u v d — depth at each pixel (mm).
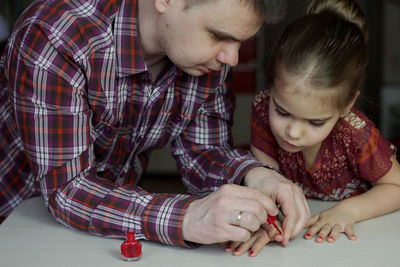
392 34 3234
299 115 1153
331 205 1262
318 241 1035
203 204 998
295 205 1068
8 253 978
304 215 1060
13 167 1360
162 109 1288
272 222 1021
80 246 1013
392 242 1031
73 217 1076
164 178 3352
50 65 1061
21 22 1123
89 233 1077
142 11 1155
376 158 1267
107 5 1145
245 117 3148
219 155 1305
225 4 977
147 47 1182
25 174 1373
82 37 1094
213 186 1244
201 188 1296
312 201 1291
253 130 1409
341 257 964
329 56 1136
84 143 1116
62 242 1030
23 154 1340
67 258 959
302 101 1130
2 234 1062
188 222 990
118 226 1036
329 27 1178
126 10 1144
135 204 1048
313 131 1181
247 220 942
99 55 1133
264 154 1412
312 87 1118
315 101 1128
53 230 1089
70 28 1081
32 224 1118
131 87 1224
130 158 1366
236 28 1006
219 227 951
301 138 1189
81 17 1110
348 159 1327
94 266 926
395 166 1289
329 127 1188
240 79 3172
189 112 1329
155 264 936
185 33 1036
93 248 1005
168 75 1235
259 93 1385
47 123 1078
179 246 1013
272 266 929
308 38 1161
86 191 1087
